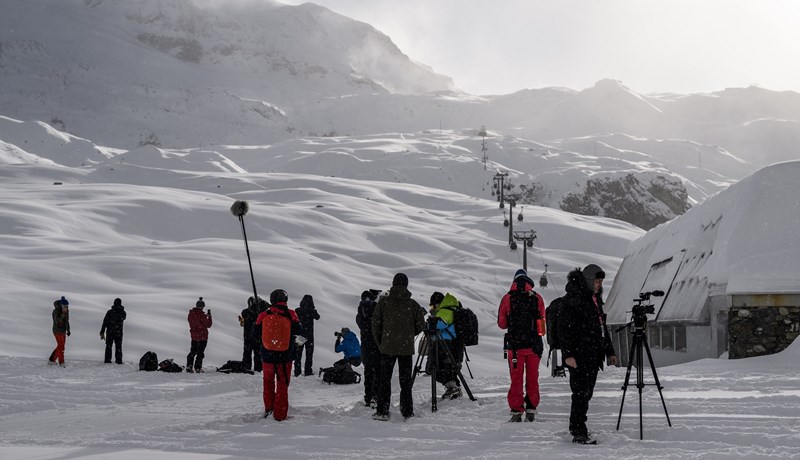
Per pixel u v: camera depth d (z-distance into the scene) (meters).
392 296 10.69
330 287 49.28
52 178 123.25
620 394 11.73
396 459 7.45
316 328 38.34
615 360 8.27
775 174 20.12
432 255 81.00
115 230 74.62
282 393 10.78
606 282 72.06
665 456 6.95
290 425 10.14
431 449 7.99
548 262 80.06
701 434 7.93
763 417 8.84
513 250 85.25
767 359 17.12
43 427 11.01
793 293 18.22
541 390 13.34
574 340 8.07
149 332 31.12
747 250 19.12
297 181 136.00
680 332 22.84
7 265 42.75
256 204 93.75
